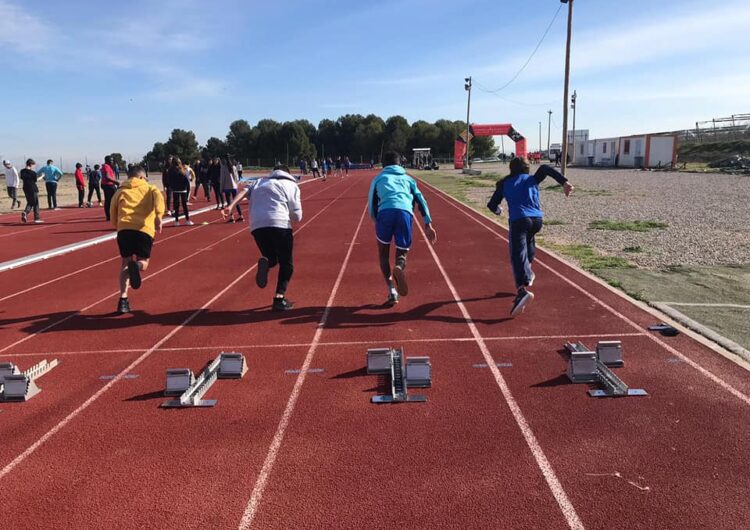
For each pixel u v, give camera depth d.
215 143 106.56
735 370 4.55
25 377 4.41
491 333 5.64
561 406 4.06
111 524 2.89
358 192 28.09
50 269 9.68
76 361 5.20
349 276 8.49
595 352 4.77
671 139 45.91
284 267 6.69
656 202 18.75
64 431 3.89
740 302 6.43
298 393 4.39
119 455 3.55
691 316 5.91
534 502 2.97
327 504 3.00
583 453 3.43
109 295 7.70
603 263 8.74
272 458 3.47
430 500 3.01
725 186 24.98
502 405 4.10
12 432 3.89
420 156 70.62
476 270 8.66
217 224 15.37
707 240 10.79
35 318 6.63
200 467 3.39
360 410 4.08
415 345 5.37
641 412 3.92
